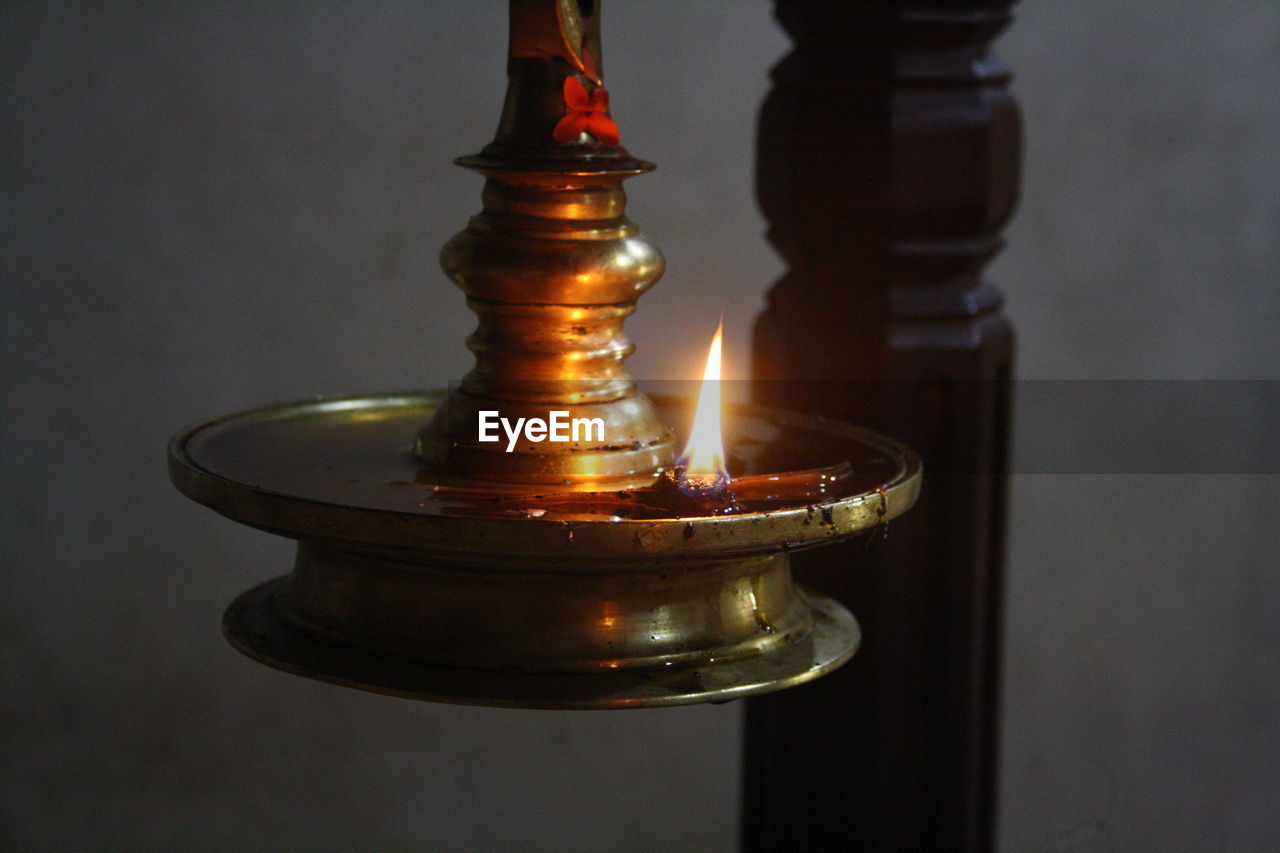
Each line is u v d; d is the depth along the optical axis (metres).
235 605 0.86
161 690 2.08
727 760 2.11
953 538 1.25
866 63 1.19
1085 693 2.11
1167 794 2.12
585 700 0.71
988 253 1.25
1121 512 2.09
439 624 0.75
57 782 2.07
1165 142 2.07
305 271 2.04
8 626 2.04
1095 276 2.08
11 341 2.00
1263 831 2.13
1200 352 2.09
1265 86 2.07
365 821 2.11
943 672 1.27
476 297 0.81
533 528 0.67
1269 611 2.10
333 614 0.79
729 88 2.02
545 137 0.79
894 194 1.19
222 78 1.99
